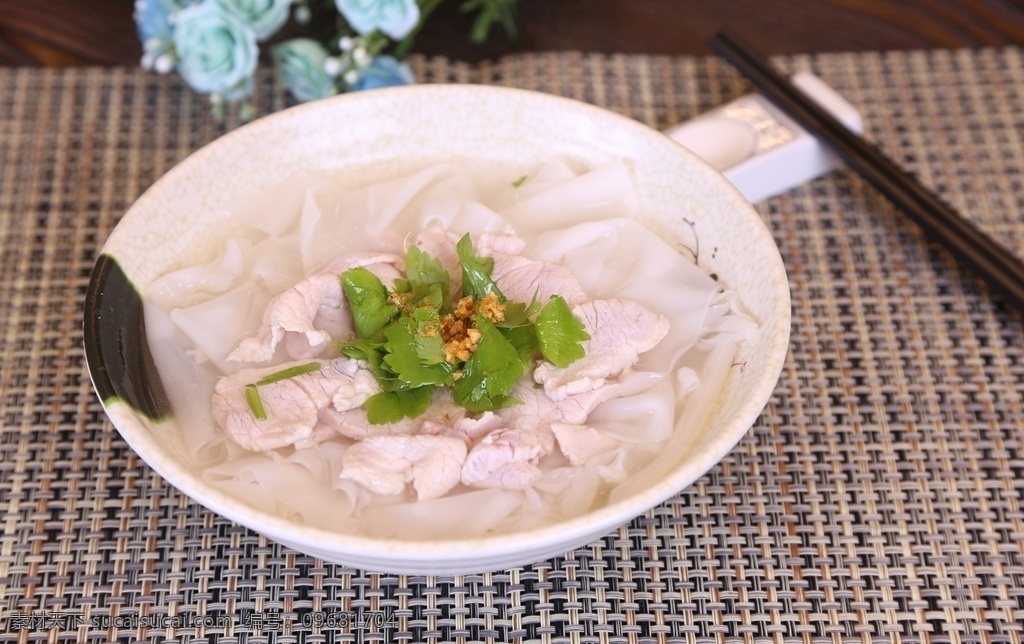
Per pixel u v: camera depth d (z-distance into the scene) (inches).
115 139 20.8
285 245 16.9
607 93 21.8
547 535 12.5
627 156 17.3
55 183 20.1
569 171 17.5
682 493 16.6
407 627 15.3
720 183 16.2
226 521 16.2
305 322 15.1
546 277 16.0
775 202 20.4
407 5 19.5
